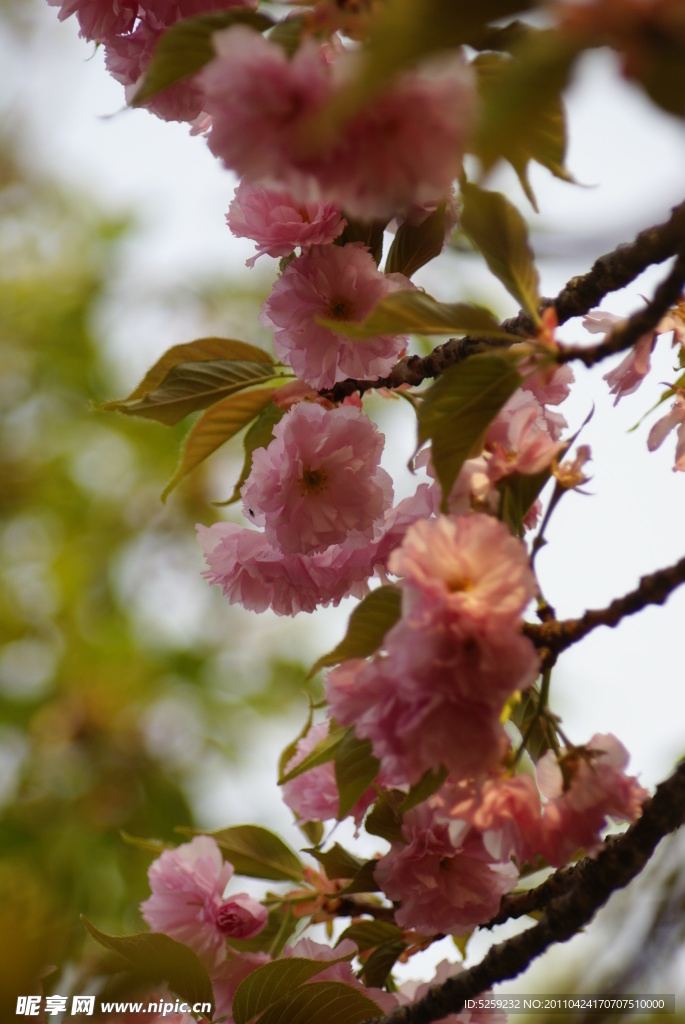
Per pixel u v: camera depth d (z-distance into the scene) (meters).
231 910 1.31
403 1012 1.24
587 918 1.21
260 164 1.16
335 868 1.31
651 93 0.94
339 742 1.26
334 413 1.27
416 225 1.28
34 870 2.06
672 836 1.32
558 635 1.21
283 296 1.27
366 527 1.27
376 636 1.20
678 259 1.17
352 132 1.15
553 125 1.19
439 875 1.25
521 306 1.21
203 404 1.32
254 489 1.27
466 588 1.18
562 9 0.93
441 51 0.99
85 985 1.23
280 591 1.29
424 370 1.28
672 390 1.29
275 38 1.19
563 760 1.20
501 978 1.23
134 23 1.28
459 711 1.18
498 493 1.22
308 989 1.25
